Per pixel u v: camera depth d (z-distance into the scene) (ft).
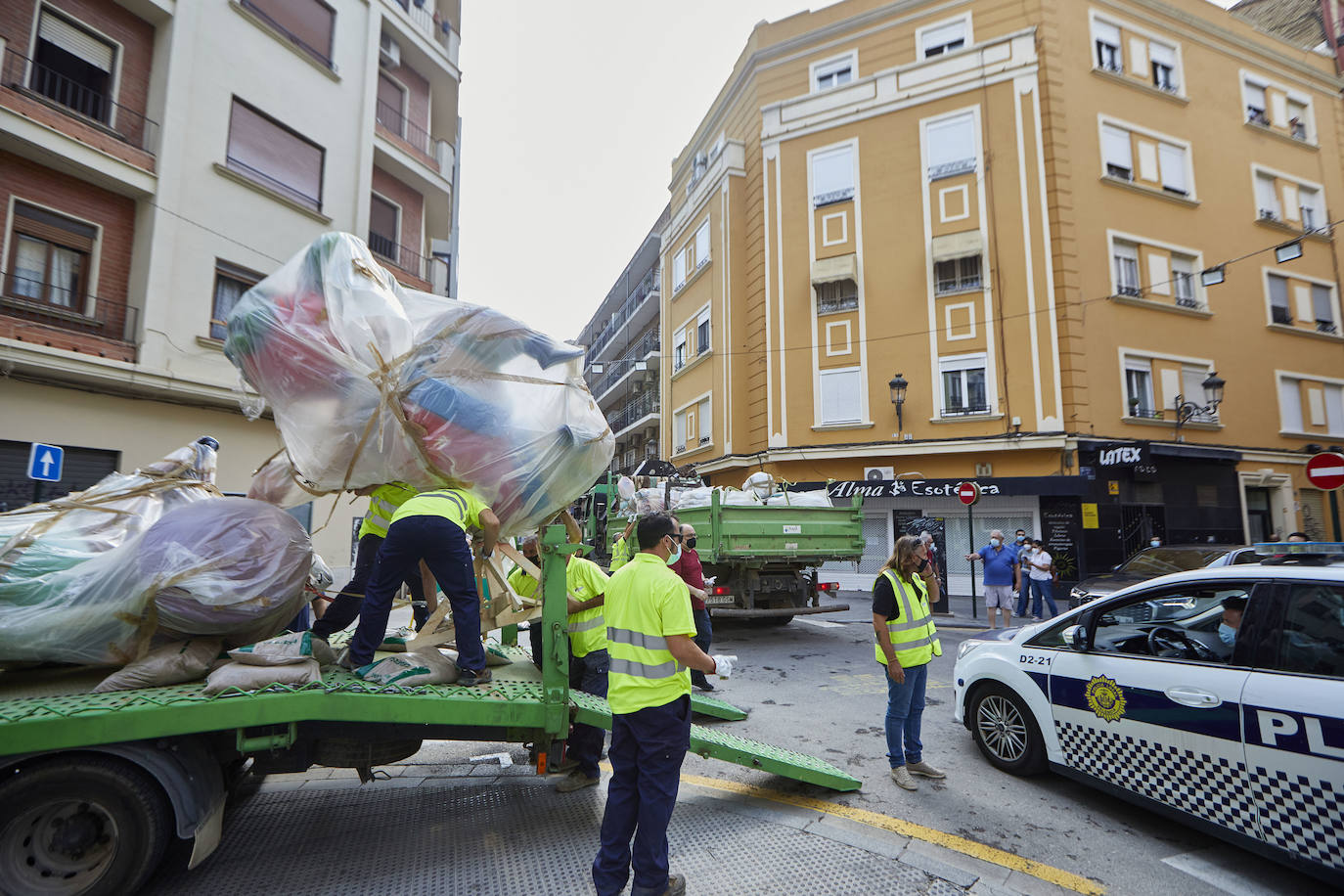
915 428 57.36
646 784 9.41
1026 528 53.98
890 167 60.34
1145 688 11.93
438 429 11.60
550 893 9.99
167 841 9.62
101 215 38.04
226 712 9.51
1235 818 10.41
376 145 53.01
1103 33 58.54
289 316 11.40
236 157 43.60
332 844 11.52
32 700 9.50
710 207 73.61
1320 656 9.95
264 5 45.75
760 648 30.83
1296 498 59.72
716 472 71.56
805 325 62.39
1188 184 59.57
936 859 11.06
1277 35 74.64
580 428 13.00
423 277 59.36
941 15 60.59
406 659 11.43
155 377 37.99
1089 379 53.11
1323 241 65.67
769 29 69.00
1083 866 10.92
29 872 8.94
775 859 11.06
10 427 33.50
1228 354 58.95
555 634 11.51
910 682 14.20
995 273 55.52
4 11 34.78
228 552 10.73
